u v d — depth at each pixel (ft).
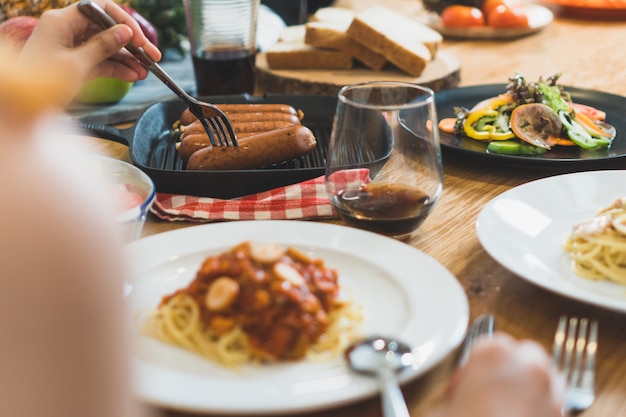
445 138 5.36
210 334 2.64
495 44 8.57
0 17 6.56
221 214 4.02
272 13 9.21
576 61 7.77
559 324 3.02
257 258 2.66
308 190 4.08
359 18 6.72
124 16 4.61
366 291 3.05
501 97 5.62
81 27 4.53
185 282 3.16
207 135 4.70
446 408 1.99
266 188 4.27
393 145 3.55
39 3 6.48
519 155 5.01
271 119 4.99
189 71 7.38
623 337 2.91
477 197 4.38
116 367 0.81
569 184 4.00
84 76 4.25
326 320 2.62
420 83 6.54
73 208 0.77
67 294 0.76
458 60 7.22
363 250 3.29
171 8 7.70
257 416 2.33
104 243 0.79
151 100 6.33
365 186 3.58
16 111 0.74
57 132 0.79
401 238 3.80
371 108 3.51
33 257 0.74
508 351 2.03
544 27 9.11
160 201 4.23
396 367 2.42
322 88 6.57
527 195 3.87
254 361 2.55
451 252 3.66
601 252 3.26
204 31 6.19
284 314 2.57
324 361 2.56
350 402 2.29
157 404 2.25
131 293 0.94
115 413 0.82
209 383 2.38
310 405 2.24
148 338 2.71
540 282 2.98
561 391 2.02
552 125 5.18
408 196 3.55
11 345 0.74
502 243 3.39
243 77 6.36
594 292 3.09
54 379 0.77
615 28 9.22
